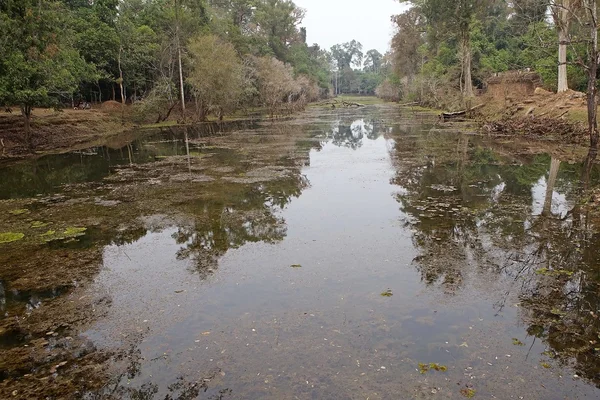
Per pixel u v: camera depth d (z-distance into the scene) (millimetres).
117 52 39375
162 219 10273
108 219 10453
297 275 6934
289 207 11023
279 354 4844
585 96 22016
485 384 4219
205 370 4625
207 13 52938
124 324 5664
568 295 5938
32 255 8273
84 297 6477
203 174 15859
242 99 51375
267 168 16734
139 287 6738
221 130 35406
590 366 4445
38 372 4750
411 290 6270
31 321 5848
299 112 61344
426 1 43094
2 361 4977
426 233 8633
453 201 11000
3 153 23078
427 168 15586
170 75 43188
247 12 69562
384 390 4184
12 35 21609
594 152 16750
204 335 5301
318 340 5078
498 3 47125
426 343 4934
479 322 5340
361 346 4922
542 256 7277
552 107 23188
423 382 4273
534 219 9258
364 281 6621
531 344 4852
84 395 4344
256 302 6090
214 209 10992
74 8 43469
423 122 36812
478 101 37438
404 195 11805
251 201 11727
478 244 7934
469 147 20453
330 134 29891
